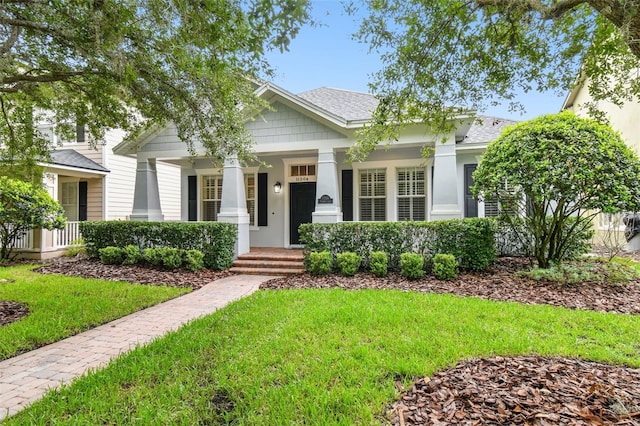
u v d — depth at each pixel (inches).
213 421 103.2
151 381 127.7
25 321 200.1
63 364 149.9
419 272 293.4
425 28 172.4
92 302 241.9
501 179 277.7
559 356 141.1
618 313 201.3
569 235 294.2
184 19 146.6
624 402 102.7
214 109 231.5
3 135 291.7
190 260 352.8
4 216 406.6
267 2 100.0
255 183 489.1
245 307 220.1
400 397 111.6
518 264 330.0
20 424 102.7
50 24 174.1
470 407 103.0
